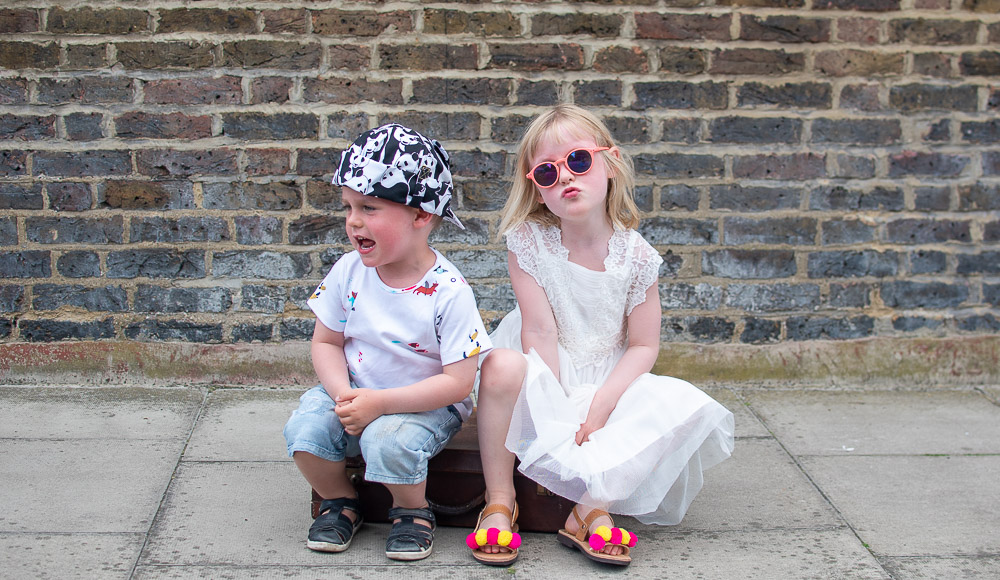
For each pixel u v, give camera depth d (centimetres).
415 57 318
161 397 312
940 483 259
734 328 337
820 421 307
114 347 321
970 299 340
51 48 308
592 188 220
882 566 211
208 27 311
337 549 209
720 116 329
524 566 207
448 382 207
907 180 336
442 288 209
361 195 200
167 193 317
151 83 312
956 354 341
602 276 231
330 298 219
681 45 325
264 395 319
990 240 338
